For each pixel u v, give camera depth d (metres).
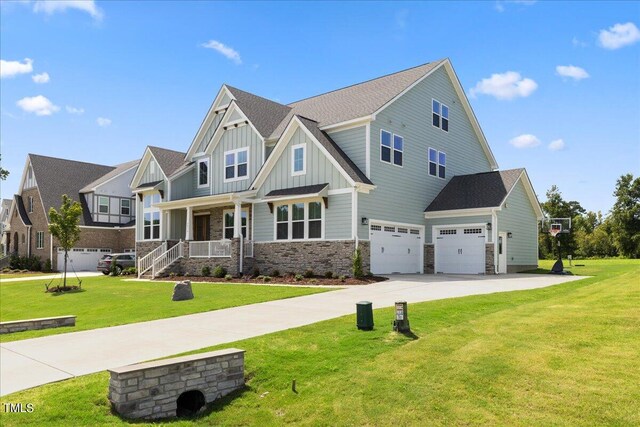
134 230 43.41
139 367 6.95
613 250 56.97
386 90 25.77
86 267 42.41
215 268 25.38
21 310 19.00
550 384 6.62
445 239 25.64
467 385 6.91
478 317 11.16
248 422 6.82
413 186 25.58
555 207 48.47
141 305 16.58
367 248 21.77
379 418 6.38
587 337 8.34
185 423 6.82
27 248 44.38
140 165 33.66
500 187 25.69
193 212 30.89
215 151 29.56
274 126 27.66
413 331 9.90
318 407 6.91
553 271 24.53
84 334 11.27
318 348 9.03
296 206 23.38
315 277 21.58
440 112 28.48
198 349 9.26
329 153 22.12
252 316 12.64
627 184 55.16
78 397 7.04
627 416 5.66
